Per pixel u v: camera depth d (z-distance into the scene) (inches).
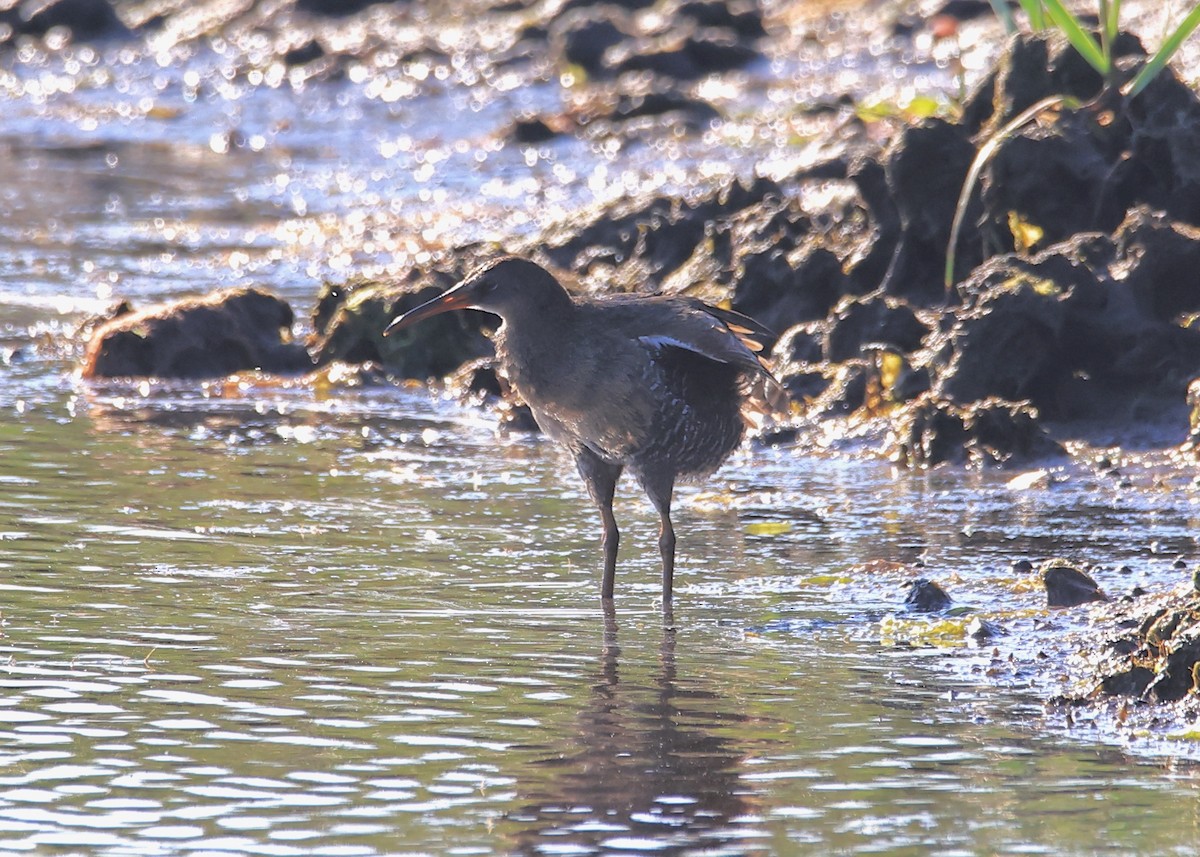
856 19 1705.2
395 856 286.2
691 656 393.1
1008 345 611.2
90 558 459.5
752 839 293.7
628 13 1747.0
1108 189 657.6
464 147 1346.0
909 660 391.2
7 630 397.1
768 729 345.7
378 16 1939.0
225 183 1234.0
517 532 503.5
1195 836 295.4
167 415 654.5
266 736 337.1
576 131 1342.3
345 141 1406.3
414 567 463.2
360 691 363.6
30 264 947.3
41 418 641.0
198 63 1827.0
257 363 739.4
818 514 525.7
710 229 759.1
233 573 450.6
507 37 1756.9
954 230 650.8
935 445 585.3
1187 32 653.9
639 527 512.7
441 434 636.1
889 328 657.6
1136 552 474.6
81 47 1941.4
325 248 1005.2
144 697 356.5
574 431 455.2
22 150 1371.8
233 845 289.3
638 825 299.0
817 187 900.6
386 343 732.7
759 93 1454.2
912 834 296.2
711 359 452.1
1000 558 471.5
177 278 921.5
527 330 449.7
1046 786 317.7
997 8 733.9
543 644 400.2
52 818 298.5
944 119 687.7
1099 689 364.8
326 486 551.5
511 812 303.9
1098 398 611.2
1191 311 618.2
